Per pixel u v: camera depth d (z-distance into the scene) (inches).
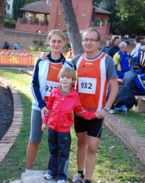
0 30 1005.2
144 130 252.7
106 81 155.5
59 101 149.7
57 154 156.9
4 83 560.1
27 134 256.7
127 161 209.6
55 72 158.4
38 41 1589.6
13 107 384.2
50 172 157.6
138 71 352.8
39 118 164.4
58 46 156.4
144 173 192.9
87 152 159.5
